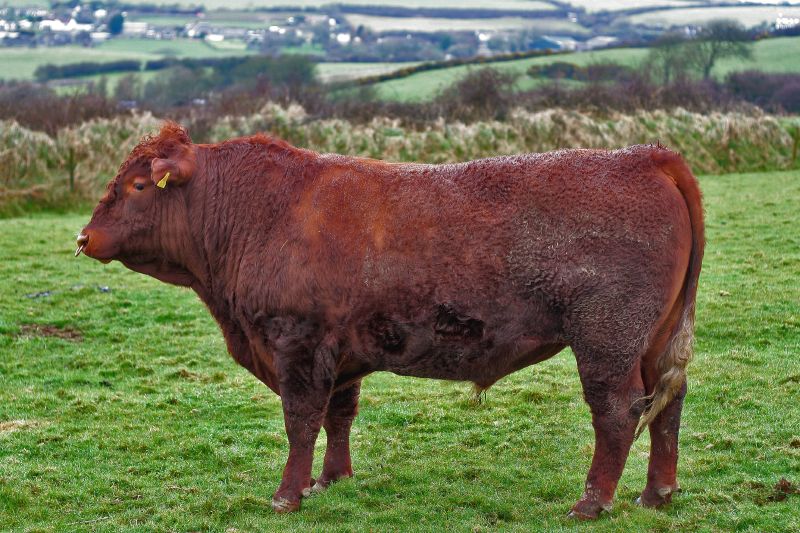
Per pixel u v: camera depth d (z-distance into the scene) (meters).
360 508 6.62
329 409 7.12
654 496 6.39
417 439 8.16
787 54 54.66
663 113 28.31
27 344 11.32
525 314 6.18
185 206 7.01
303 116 27.31
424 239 6.25
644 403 6.15
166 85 50.78
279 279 6.50
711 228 16.45
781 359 9.53
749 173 25.34
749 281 12.64
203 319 12.48
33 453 7.98
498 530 6.12
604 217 6.06
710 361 9.62
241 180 6.86
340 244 6.39
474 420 8.56
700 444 7.57
